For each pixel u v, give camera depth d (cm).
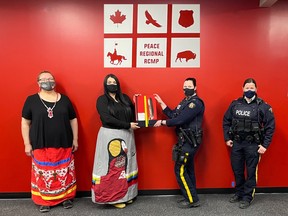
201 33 284
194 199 264
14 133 288
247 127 255
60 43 282
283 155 296
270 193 297
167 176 297
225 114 275
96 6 281
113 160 254
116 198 258
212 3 282
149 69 286
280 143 295
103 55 284
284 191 296
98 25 282
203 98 290
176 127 269
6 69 282
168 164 296
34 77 283
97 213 256
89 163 294
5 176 292
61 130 259
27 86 284
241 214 253
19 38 280
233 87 288
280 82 289
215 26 284
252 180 264
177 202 279
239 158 267
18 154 290
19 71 282
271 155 296
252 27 285
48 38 281
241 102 262
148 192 297
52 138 256
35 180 262
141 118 264
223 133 290
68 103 270
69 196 269
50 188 258
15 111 286
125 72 286
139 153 296
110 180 255
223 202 279
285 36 286
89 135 291
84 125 290
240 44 286
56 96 267
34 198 264
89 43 283
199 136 255
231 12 283
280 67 288
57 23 281
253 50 286
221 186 297
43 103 257
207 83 288
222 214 253
